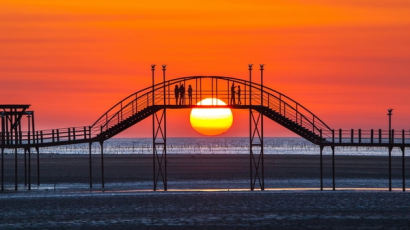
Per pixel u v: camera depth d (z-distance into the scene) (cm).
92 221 15925
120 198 19538
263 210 17325
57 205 18200
